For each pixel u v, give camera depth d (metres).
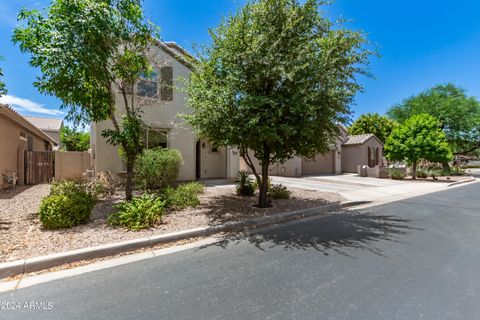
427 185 13.38
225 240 4.68
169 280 3.11
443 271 3.35
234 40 5.82
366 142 22.94
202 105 5.79
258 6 5.82
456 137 22.03
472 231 5.24
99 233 4.57
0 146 9.62
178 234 4.64
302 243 4.50
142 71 7.33
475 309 2.49
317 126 5.92
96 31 5.38
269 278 3.15
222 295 2.75
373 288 2.90
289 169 17.94
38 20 5.11
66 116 6.61
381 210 7.40
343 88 6.25
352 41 6.19
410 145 15.95
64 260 3.59
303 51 5.61
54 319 2.35
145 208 5.20
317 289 2.88
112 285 2.99
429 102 22.69
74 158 13.12
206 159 13.32
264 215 6.12
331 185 12.77
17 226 4.93
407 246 4.35
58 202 4.88
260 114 5.61
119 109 9.33
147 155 9.37
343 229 5.39
